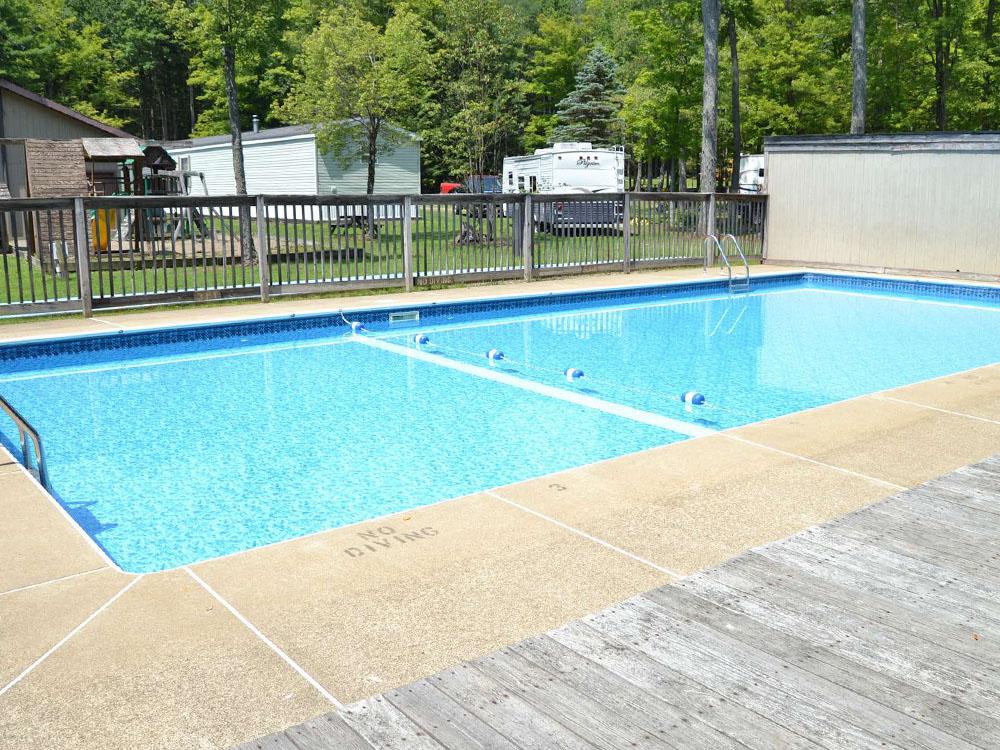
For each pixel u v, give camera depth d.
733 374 8.46
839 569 3.39
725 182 34.31
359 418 6.92
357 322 10.83
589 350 9.71
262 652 2.82
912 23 25.67
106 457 5.95
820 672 2.62
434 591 3.29
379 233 12.26
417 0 40.97
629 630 2.91
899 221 14.59
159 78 54.47
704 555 3.63
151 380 8.27
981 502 4.15
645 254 15.16
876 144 14.71
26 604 3.18
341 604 3.19
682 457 5.08
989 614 3.00
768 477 4.68
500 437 6.36
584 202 14.29
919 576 3.32
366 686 2.62
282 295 11.60
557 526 3.98
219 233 20.97
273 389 7.90
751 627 2.92
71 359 8.96
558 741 2.28
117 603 3.20
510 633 2.95
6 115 21.06
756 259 16.59
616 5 52.47
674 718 2.38
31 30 38.00
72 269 15.24
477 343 10.11
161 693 2.57
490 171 45.56
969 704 2.45
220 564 3.58
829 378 8.25
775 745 2.26
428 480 5.45
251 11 17.47
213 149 31.42
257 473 5.61
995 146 13.32
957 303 12.95
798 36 27.77
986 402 6.38
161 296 10.70
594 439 6.29
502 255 13.70
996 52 27.05
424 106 27.69
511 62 47.75
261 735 2.36
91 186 19.05
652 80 26.03
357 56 21.41
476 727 2.35
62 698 2.54
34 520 4.06
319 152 25.17
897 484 4.55
